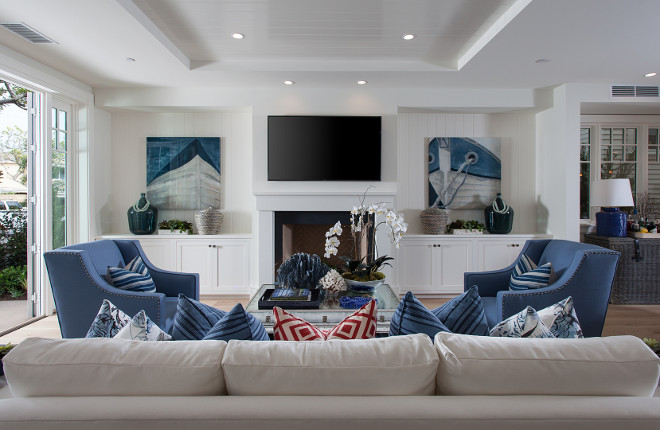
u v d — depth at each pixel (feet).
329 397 3.06
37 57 10.87
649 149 15.81
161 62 11.25
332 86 13.64
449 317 4.69
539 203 15.12
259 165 13.96
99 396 3.09
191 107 14.16
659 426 2.86
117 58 10.94
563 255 8.91
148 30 9.12
